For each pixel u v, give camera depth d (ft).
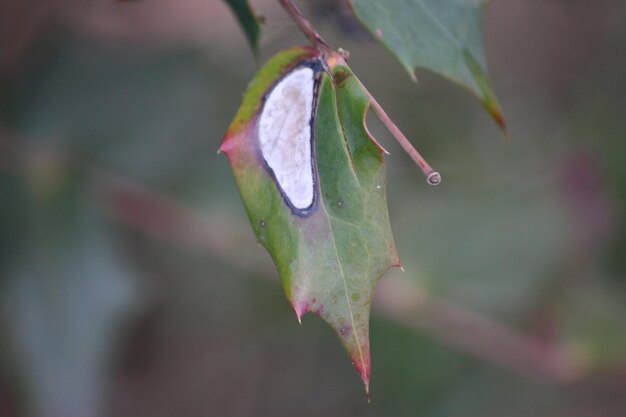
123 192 2.74
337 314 1.91
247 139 1.91
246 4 2.07
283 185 1.91
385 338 3.21
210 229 2.83
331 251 1.91
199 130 2.82
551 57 3.81
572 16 3.78
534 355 3.13
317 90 1.92
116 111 2.73
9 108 2.66
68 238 2.64
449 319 3.07
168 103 2.79
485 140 3.52
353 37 2.24
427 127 3.43
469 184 3.34
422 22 2.05
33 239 2.60
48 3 2.80
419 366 3.28
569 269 3.19
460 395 3.33
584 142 3.57
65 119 2.68
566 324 3.15
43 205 2.63
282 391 3.52
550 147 3.61
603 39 3.75
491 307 3.08
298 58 1.93
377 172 1.92
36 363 2.56
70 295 2.61
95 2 2.91
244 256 2.89
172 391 3.43
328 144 1.92
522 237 3.15
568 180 3.37
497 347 3.10
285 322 3.50
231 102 2.93
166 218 2.78
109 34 2.95
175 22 3.24
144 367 3.40
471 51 2.08
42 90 2.68
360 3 2.01
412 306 3.03
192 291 3.34
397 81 3.48
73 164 2.68
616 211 3.31
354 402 3.47
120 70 2.76
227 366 3.50
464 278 3.06
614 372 3.17
